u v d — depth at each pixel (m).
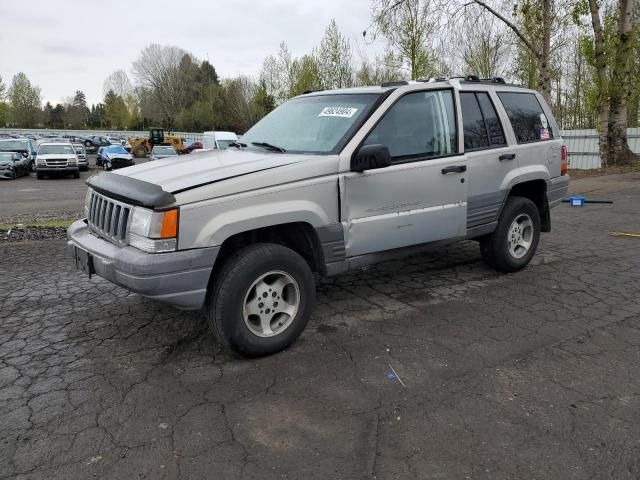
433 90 4.80
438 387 3.37
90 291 5.38
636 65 20.50
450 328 4.32
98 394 3.34
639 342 4.00
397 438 2.84
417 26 20.22
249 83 68.50
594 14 17.08
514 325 4.37
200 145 52.09
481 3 17.20
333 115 4.55
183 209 3.40
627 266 6.05
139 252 3.44
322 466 2.62
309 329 4.36
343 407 3.16
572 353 3.83
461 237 5.06
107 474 2.57
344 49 29.56
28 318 4.66
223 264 3.69
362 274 5.89
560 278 5.64
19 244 7.59
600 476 2.52
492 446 2.76
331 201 4.04
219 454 2.72
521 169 5.54
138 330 4.38
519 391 3.30
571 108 34.56
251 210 3.65
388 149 4.24
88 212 4.33
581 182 14.73
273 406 3.18
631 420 2.97
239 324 3.66
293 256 3.86
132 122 102.31
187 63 98.88
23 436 2.88
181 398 3.28
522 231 5.80
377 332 4.27
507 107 5.58
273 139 4.73
